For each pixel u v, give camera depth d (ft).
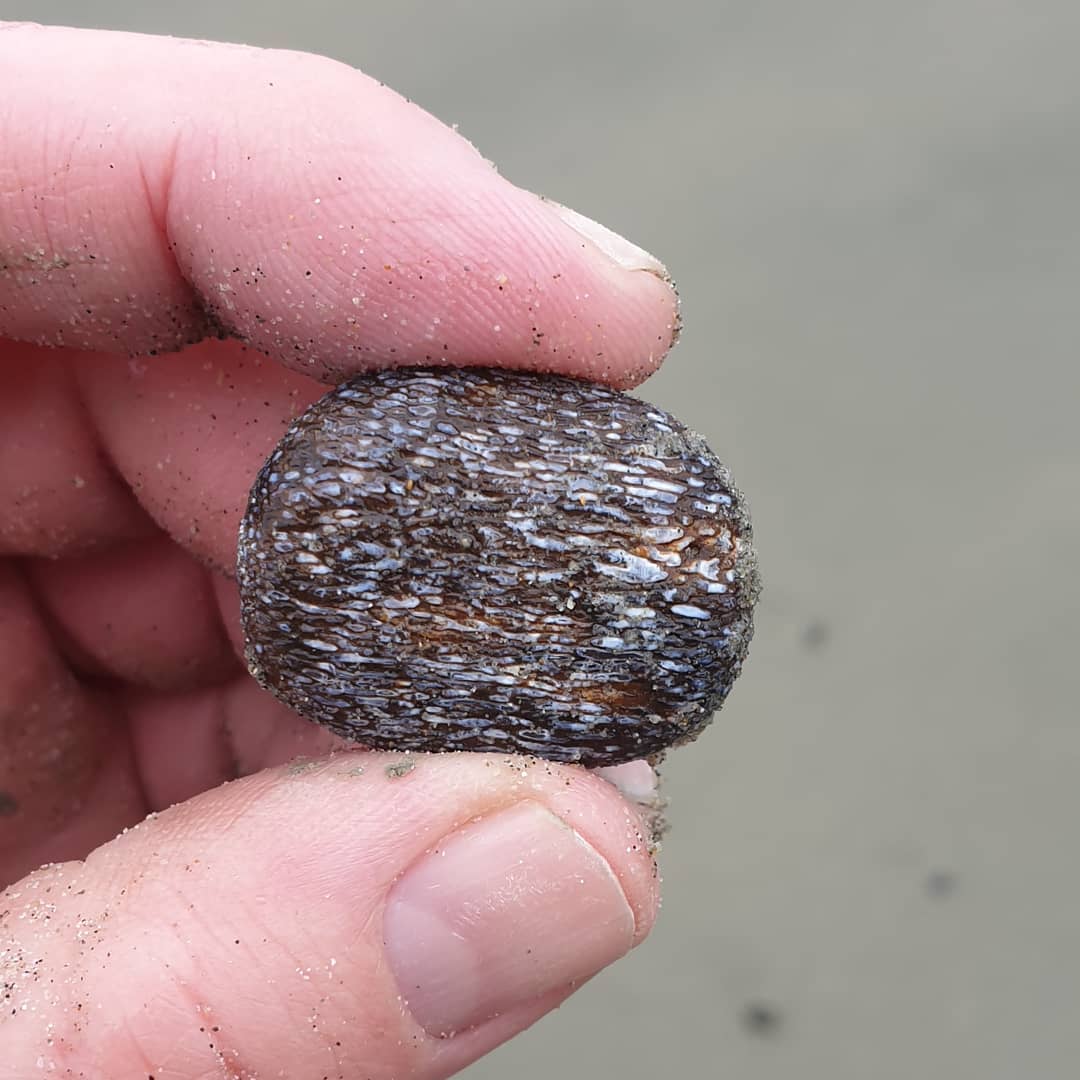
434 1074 0.27
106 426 0.34
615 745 0.28
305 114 0.28
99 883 0.26
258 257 0.28
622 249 0.30
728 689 0.28
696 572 0.27
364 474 0.26
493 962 0.27
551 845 0.27
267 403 0.33
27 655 0.37
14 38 0.28
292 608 0.27
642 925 0.28
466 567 0.27
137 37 0.29
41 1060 0.24
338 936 0.26
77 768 0.38
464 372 0.28
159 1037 0.25
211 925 0.26
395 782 0.27
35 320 0.30
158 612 0.37
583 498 0.27
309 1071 0.26
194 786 0.39
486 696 0.27
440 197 0.28
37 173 0.28
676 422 0.28
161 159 0.28
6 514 0.35
